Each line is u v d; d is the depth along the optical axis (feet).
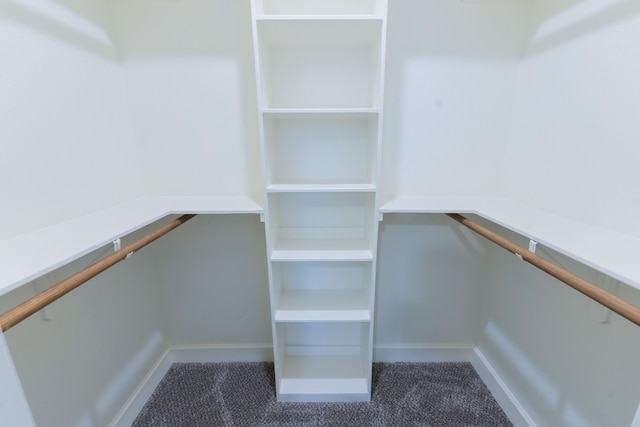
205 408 5.05
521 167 4.47
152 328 5.45
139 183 4.96
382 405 5.09
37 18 3.10
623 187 2.90
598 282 3.24
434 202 4.66
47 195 3.27
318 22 3.58
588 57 3.24
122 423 4.55
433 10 4.40
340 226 5.31
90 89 3.88
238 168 5.00
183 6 4.38
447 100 4.71
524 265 4.53
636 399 2.88
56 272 3.37
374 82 4.16
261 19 3.49
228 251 5.54
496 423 4.76
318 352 6.04
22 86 2.96
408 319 5.89
